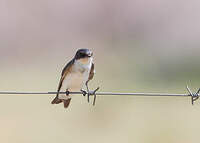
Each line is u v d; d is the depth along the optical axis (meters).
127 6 31.62
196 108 15.15
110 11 31.59
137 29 30.97
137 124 14.43
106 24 31.52
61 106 15.28
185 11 30.44
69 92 9.10
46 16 31.14
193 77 21.12
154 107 15.65
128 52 26.08
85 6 31.98
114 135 13.95
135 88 18.30
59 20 31.42
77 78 9.01
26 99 16.20
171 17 30.56
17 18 30.44
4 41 29.47
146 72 21.38
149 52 26.31
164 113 14.99
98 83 18.59
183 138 13.32
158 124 14.21
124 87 18.23
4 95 16.58
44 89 17.31
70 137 13.66
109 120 14.86
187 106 15.50
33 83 18.38
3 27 29.94
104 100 16.02
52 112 14.97
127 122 14.59
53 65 23.20
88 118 14.86
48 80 18.92
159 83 19.61
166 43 28.84
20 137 13.38
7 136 13.30
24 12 30.77
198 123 14.06
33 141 13.18
